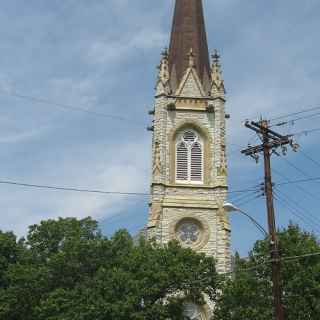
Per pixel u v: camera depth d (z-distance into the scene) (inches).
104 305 2175.2
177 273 2267.5
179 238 3051.2
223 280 2356.1
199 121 3272.6
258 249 2191.2
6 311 2389.3
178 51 3476.9
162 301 2338.8
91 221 2674.7
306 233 2223.2
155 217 3046.3
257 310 2059.5
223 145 3233.3
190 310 2802.7
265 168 1669.5
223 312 2181.3
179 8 3656.5
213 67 3383.4
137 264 2311.8
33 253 2652.6
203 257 2396.7
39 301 2388.0
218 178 3157.0
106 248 2459.4
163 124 3248.0
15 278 2395.4
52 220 2699.3
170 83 3351.4
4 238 2647.6
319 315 2014.0
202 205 3100.4
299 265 2075.5
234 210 1585.9
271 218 1619.1
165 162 3189.0
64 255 2406.5
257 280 2134.6
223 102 3326.8
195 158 3221.0
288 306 2038.6
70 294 2269.9
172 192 3132.4
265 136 1691.7
